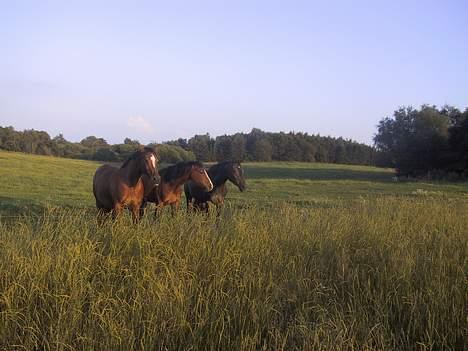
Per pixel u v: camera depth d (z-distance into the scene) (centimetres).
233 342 489
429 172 4959
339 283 636
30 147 8525
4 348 473
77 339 470
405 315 562
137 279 564
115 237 662
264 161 9150
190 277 589
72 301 520
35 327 495
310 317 563
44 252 589
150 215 977
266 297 563
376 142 6475
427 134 5197
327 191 2933
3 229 673
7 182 2781
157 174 1023
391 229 872
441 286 598
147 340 484
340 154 10550
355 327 525
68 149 9181
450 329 529
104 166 1156
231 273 604
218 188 1307
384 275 645
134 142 6234
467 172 4781
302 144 9994
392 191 2983
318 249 748
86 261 587
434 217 1050
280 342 494
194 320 522
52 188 2584
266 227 779
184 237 680
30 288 529
